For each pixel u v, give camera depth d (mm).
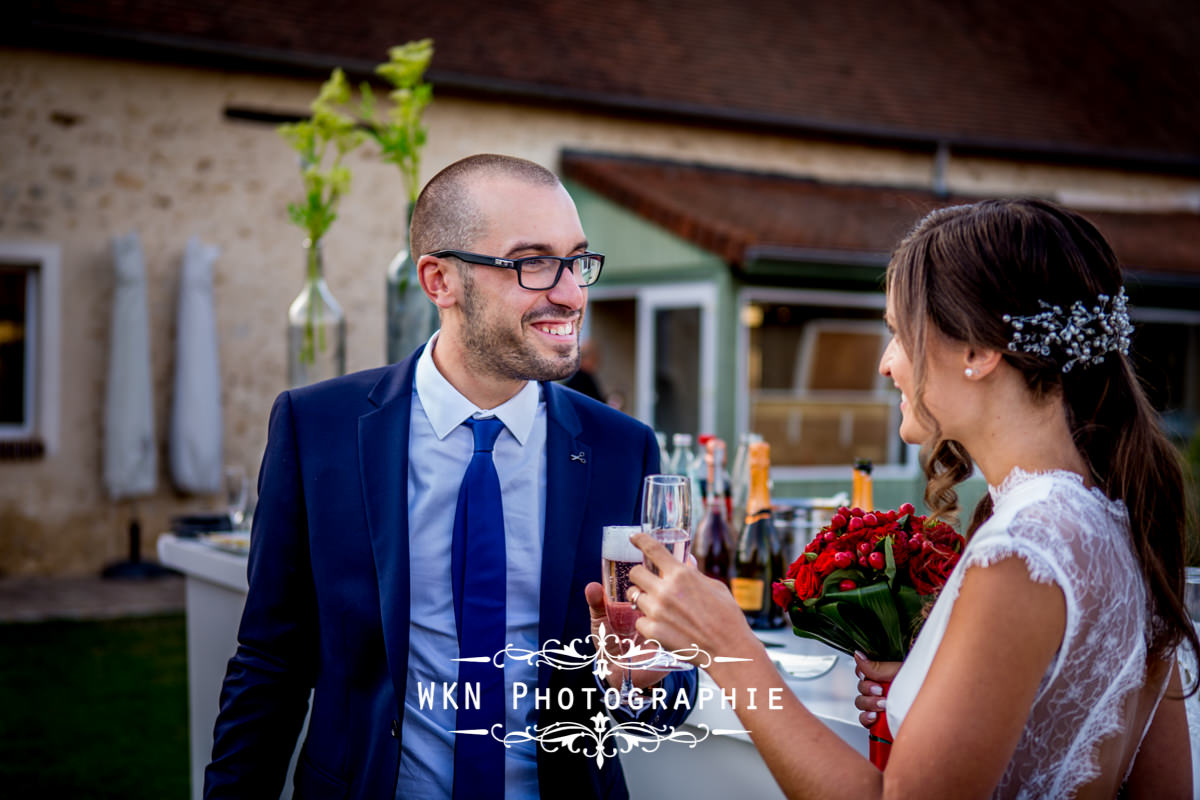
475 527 1805
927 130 11984
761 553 2637
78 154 8617
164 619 7164
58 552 8633
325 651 1803
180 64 8883
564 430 1906
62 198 8578
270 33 9320
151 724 5027
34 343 8703
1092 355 1365
